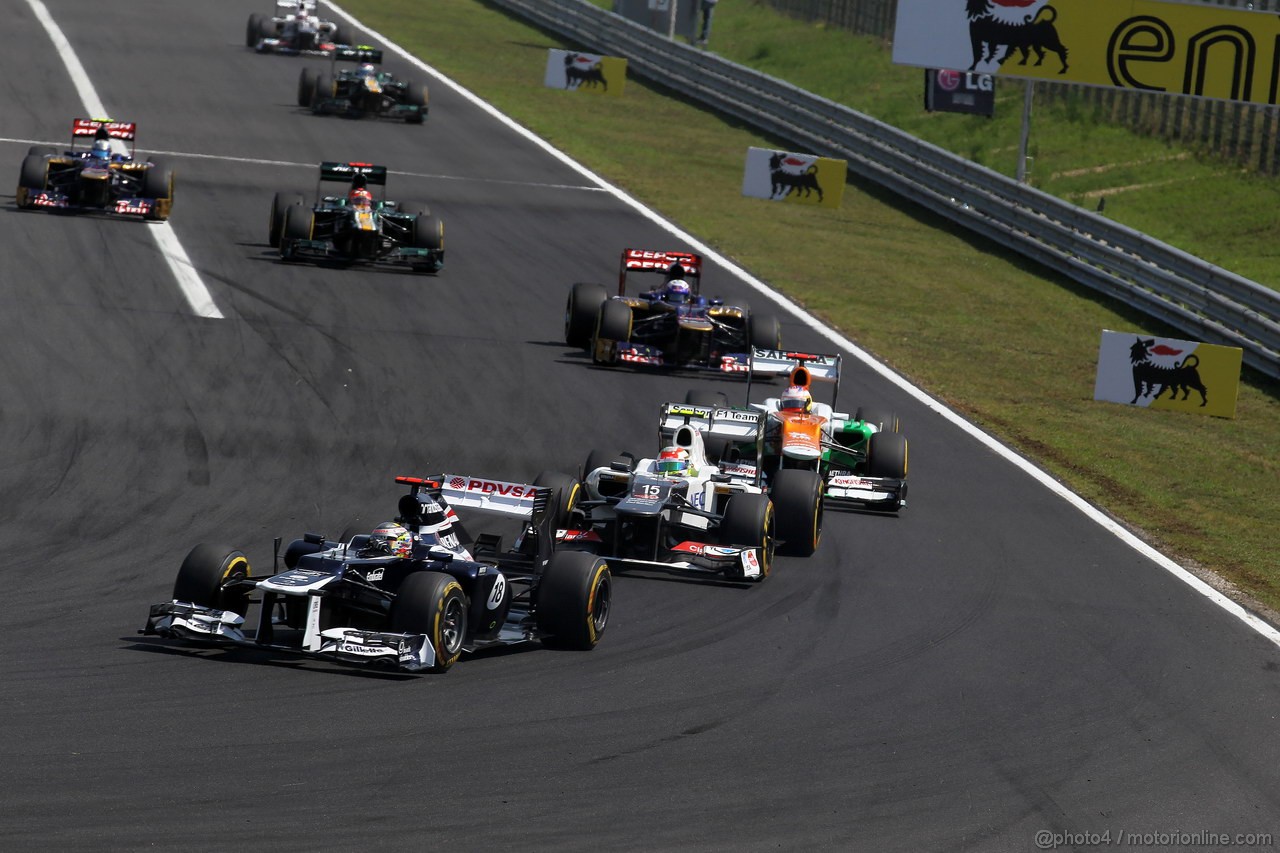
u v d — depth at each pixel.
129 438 62.53
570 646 43.97
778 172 140.50
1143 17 136.25
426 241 99.19
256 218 108.81
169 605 39.53
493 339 85.81
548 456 66.31
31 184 101.56
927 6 139.00
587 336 85.44
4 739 33.28
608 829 32.00
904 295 114.94
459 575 41.28
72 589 45.84
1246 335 107.69
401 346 81.69
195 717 35.69
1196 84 135.75
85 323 78.31
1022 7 138.00
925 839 33.47
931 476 70.81
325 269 97.19
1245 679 47.97
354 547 40.78
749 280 111.06
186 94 154.88
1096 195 164.50
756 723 39.53
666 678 42.22
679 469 53.09
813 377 68.12
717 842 32.00
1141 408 93.06
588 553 44.25
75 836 28.84
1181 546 64.69
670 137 169.75
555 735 37.00
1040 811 35.81
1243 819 36.66
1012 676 45.78
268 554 50.91
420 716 37.16
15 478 56.56
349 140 143.25
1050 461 76.94
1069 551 61.50
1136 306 118.56
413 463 63.56
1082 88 194.12
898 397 85.44
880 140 159.00
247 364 75.06
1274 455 84.94
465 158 142.75
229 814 30.58
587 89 188.62
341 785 32.62
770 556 53.59
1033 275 127.38
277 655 40.72
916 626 49.78
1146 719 43.25
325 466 61.97
